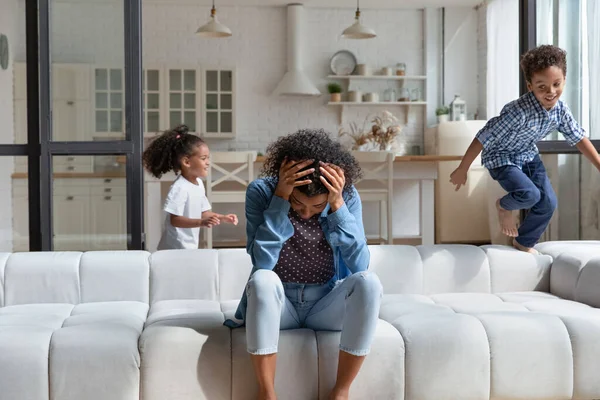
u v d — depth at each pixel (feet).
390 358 6.93
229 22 26.11
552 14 12.00
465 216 23.88
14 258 9.17
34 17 10.91
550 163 12.76
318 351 6.84
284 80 25.68
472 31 26.32
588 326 7.39
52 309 8.52
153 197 19.36
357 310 6.49
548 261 9.89
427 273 9.61
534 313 7.61
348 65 26.40
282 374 6.77
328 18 26.37
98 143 10.82
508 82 23.17
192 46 25.96
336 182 6.75
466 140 23.70
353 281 6.58
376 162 19.44
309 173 6.73
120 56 10.86
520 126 9.61
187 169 11.50
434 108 26.48
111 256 9.32
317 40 26.43
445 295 9.21
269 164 7.32
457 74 26.40
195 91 25.57
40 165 10.84
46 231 10.84
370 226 25.48
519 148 9.86
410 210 25.67
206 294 9.27
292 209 7.04
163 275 9.24
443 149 24.00
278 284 6.49
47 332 6.98
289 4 25.88
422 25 26.61
